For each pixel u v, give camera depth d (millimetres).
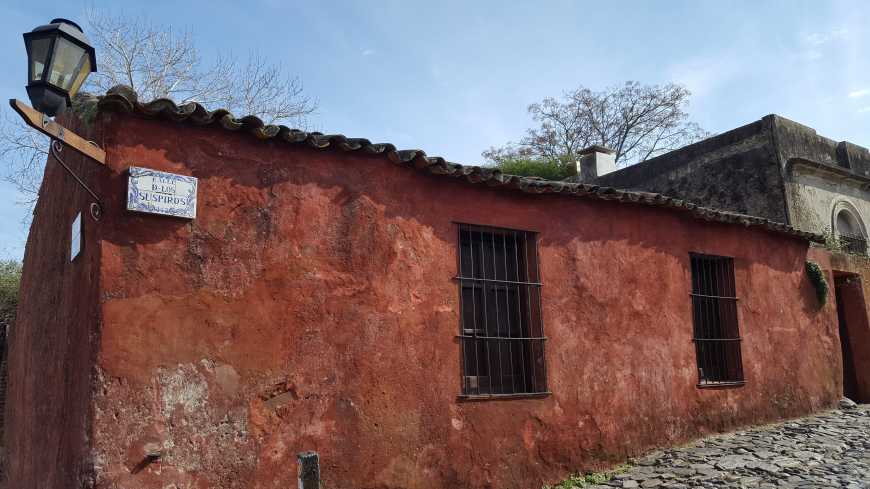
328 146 5867
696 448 8078
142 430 4695
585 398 7371
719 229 9586
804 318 10812
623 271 8086
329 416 5570
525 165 26266
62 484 4914
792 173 12797
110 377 4625
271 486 5191
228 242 5285
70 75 4199
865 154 15070
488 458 6457
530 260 7340
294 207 5660
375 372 5883
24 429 7188
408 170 6422
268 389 5301
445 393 6297
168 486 4738
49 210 7035
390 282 6113
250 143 5516
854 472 6781
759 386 9664
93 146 4730
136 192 4875
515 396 6777
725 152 13602
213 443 4984
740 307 9688
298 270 5598
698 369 8938
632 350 7957
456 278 6594
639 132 29953
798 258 10992
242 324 5250
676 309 8625
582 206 7844
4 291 15258
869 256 13703
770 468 6992
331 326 5703
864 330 12133
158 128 5094
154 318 4871
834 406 10961
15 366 8586
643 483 6707
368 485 5672
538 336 7172
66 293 5613
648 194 8234
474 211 6855
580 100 30750
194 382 4969
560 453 7012
